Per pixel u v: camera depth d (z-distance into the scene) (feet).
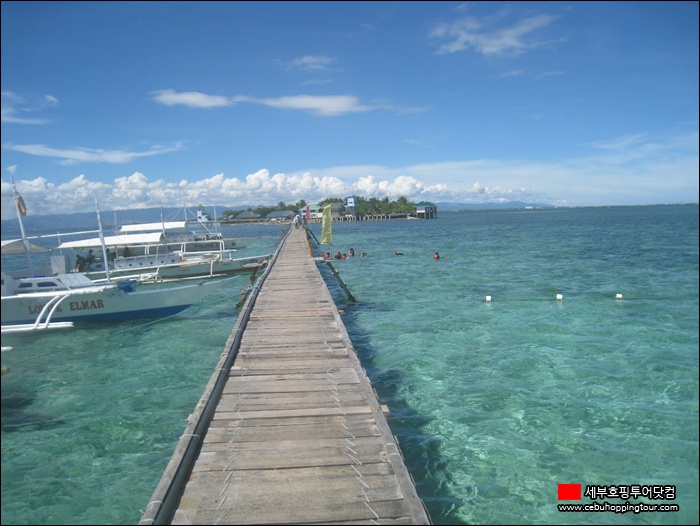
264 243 187.32
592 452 24.72
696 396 31.07
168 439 26.96
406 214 465.88
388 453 19.43
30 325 44.50
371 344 44.83
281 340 36.81
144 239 93.04
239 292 77.51
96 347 45.57
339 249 149.48
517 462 23.97
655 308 56.29
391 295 69.15
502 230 241.14
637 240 160.45
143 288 83.92
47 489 22.13
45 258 59.88
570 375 35.22
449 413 29.53
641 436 26.20
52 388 34.55
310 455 20.02
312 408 24.58
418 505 16.11
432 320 52.90
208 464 19.31
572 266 96.22
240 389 27.17
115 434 27.53
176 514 16.37
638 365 36.96
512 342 43.62
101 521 19.94
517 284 75.61
